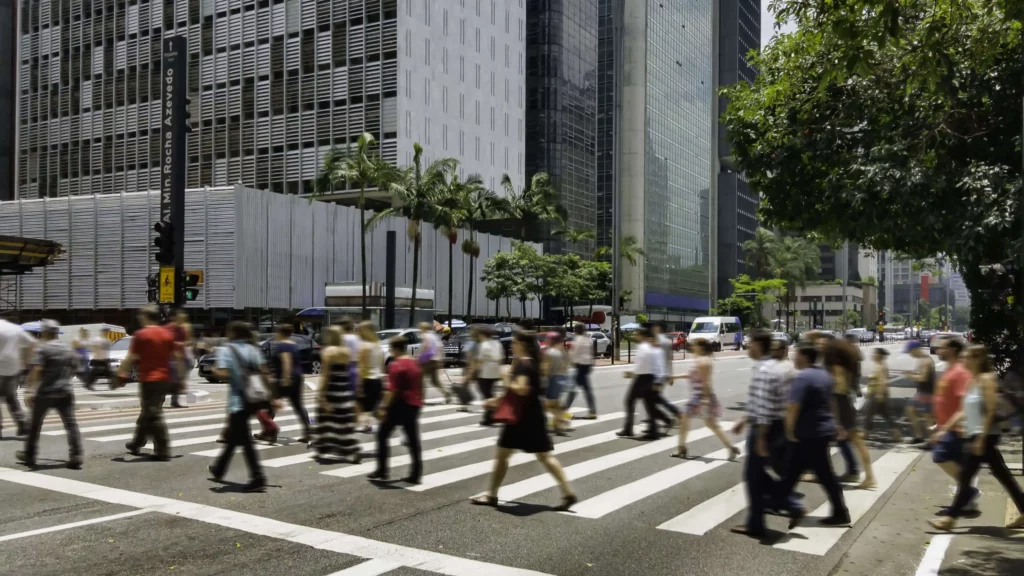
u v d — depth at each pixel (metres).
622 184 87.19
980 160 15.41
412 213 40.62
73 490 8.32
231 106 54.03
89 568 5.68
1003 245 13.97
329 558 6.02
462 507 7.82
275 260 41.72
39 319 44.31
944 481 9.76
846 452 9.63
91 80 58.28
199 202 40.06
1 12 71.62
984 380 7.18
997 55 14.62
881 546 6.71
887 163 14.71
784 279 92.31
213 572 5.64
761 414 7.02
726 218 116.00
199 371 24.98
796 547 6.62
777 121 17.66
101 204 43.16
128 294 42.34
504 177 56.50
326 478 9.16
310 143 51.78
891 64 15.43
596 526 7.18
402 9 50.31
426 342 16.89
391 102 49.88
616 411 17.17
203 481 8.87
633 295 85.44
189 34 55.41
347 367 10.36
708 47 111.06
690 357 48.66
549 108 75.38
